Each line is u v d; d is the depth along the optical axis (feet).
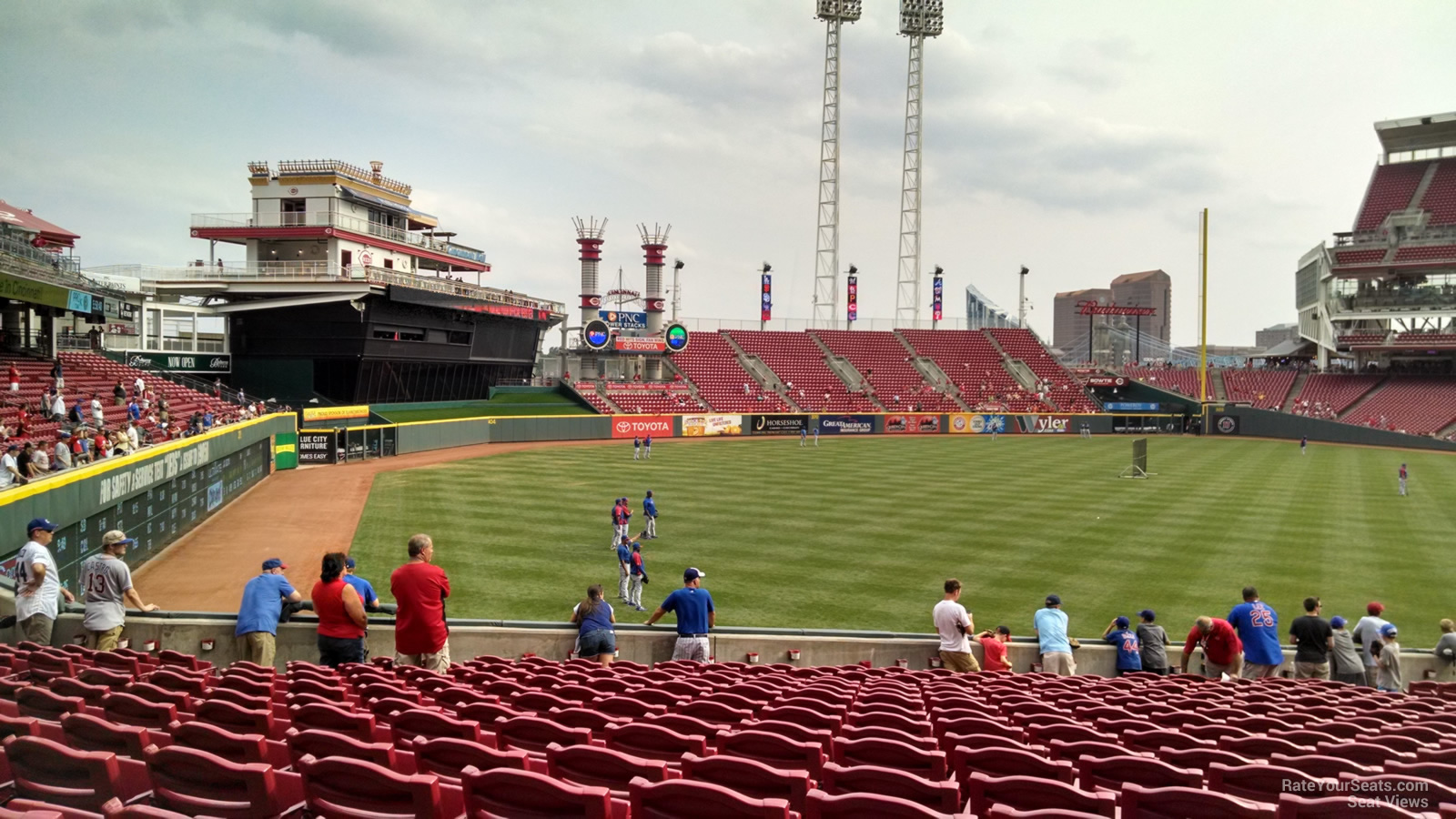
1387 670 48.88
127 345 180.34
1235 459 195.62
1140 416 286.66
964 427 283.59
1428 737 29.86
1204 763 23.97
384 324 184.75
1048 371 313.53
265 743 20.88
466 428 209.46
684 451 207.21
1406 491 138.72
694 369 292.61
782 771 18.95
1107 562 86.63
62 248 160.86
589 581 77.10
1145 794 18.03
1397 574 82.33
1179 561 87.20
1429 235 275.80
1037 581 79.51
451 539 95.04
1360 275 285.43
